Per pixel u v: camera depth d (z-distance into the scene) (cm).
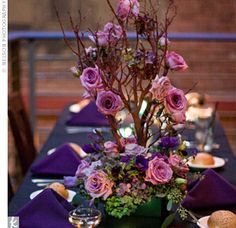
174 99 149
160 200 158
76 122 309
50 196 157
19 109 302
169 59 149
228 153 253
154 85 146
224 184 176
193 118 273
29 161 299
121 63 151
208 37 456
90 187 148
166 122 154
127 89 154
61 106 572
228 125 541
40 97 573
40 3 541
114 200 152
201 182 173
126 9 149
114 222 156
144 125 158
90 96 155
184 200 170
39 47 570
